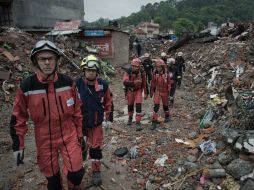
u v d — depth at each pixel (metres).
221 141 5.89
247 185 4.42
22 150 3.50
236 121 5.72
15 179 5.25
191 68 18.91
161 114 9.41
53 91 3.46
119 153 6.17
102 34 21.05
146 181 5.18
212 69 15.16
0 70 11.12
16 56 13.02
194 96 12.16
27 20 24.34
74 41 19.66
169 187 4.93
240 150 5.08
